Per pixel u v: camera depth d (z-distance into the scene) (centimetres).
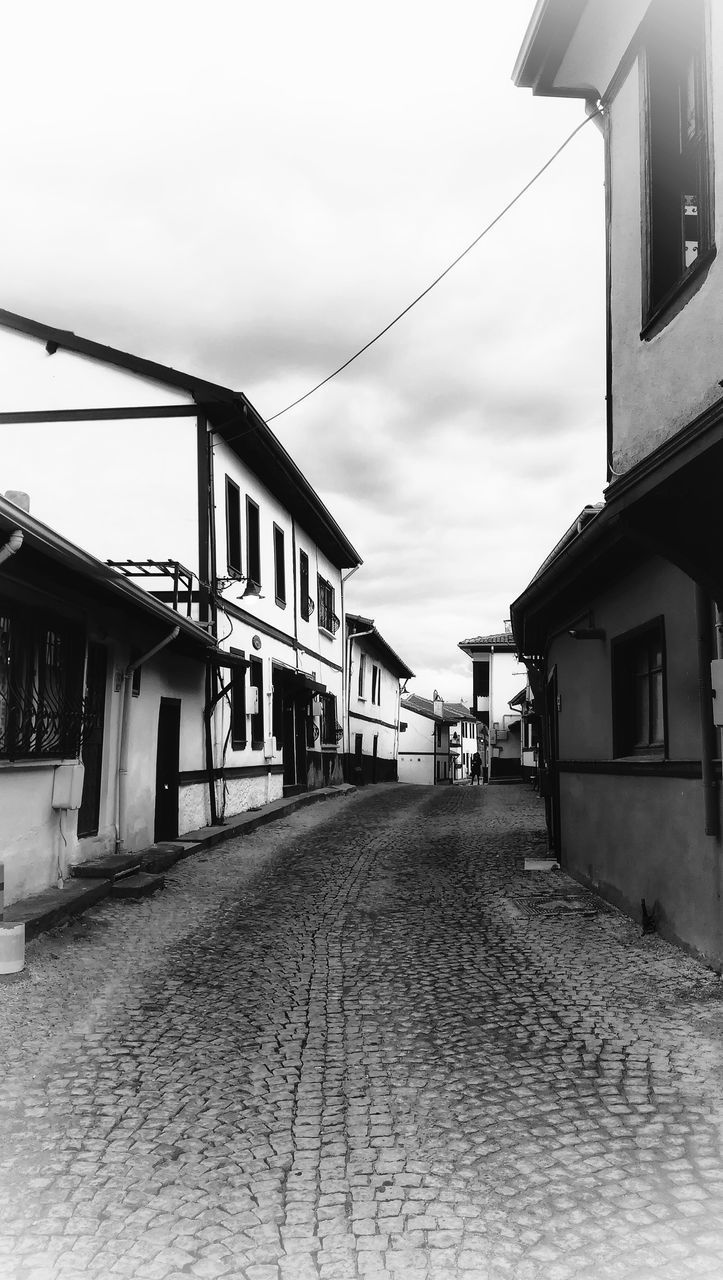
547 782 1398
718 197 522
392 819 1778
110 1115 408
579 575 834
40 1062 475
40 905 766
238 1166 359
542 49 714
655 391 609
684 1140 371
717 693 566
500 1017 541
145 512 1512
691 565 562
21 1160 365
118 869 934
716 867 609
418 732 5300
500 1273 284
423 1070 460
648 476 527
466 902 910
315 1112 410
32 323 1560
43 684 825
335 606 2820
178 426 1526
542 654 1313
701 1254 290
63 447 1538
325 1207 326
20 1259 294
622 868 827
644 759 773
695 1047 477
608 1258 290
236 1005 574
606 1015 537
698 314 548
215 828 1429
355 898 938
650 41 625
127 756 1079
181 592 1478
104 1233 310
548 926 784
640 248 641
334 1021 542
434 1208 324
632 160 663
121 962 673
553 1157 360
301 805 2048
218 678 1527
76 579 844
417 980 628
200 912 860
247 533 1748
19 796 790
